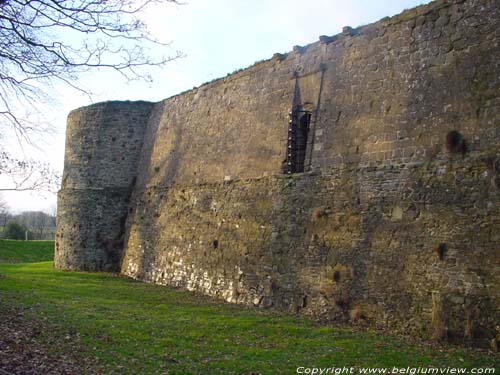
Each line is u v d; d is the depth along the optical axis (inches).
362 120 542.9
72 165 1047.6
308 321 512.1
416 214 469.4
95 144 1024.2
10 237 2156.7
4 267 1084.5
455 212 438.6
